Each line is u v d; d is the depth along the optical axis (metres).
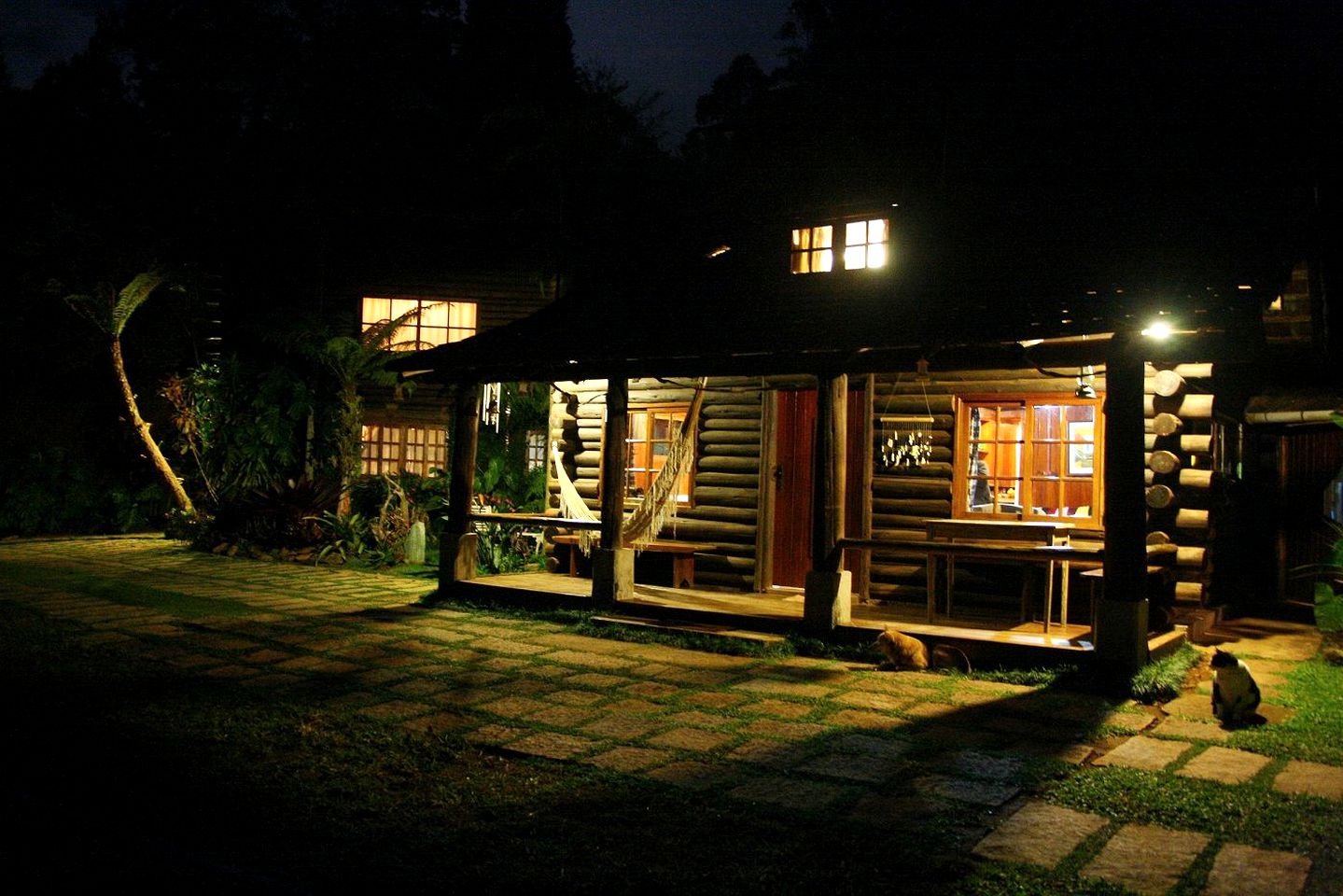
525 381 10.44
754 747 5.48
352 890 3.64
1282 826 4.26
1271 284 6.85
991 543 8.92
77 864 3.92
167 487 16.97
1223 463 10.37
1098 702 6.60
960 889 3.63
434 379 11.03
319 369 17.73
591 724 5.94
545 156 20.00
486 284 17.83
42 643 7.96
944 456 10.14
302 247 17.88
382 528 14.95
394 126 22.22
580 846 4.06
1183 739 5.71
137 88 23.14
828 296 9.22
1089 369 9.33
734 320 9.26
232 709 6.10
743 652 8.19
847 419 10.62
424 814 4.43
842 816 4.40
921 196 9.65
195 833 4.20
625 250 11.77
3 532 17.47
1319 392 10.66
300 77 22.70
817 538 8.55
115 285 17.47
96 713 5.97
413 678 7.14
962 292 8.16
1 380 18.03
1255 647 8.90
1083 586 9.19
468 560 10.90
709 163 20.41
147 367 18.84
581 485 12.91
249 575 12.93
